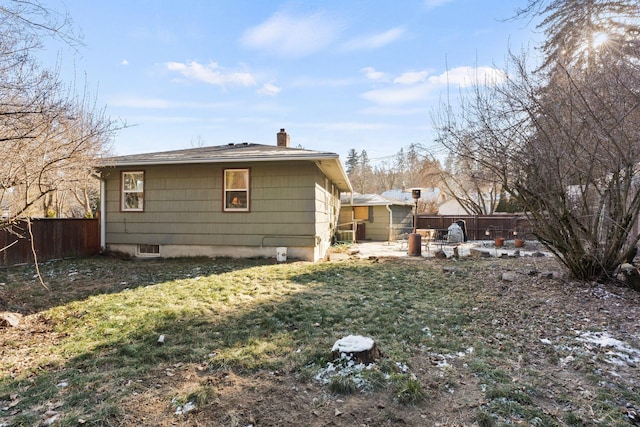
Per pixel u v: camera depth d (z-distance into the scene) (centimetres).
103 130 540
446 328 382
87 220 973
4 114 358
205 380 266
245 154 863
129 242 962
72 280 643
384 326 387
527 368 287
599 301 475
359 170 4812
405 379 261
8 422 218
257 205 891
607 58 520
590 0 627
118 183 967
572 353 316
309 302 476
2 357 318
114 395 246
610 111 454
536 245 1255
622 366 292
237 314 423
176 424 215
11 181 434
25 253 829
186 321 400
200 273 696
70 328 392
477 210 2256
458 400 239
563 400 240
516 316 421
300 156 809
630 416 223
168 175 937
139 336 357
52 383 266
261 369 283
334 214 1432
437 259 896
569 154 487
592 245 546
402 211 1975
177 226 933
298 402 236
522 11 624
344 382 253
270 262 827
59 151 463
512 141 527
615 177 493
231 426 212
